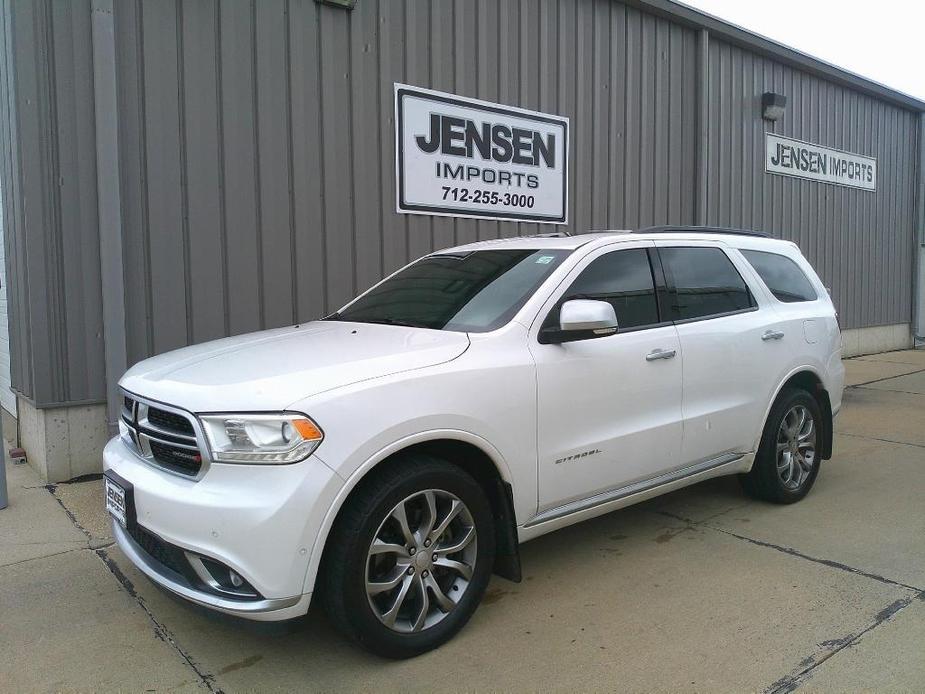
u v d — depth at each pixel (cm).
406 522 297
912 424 777
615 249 414
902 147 1473
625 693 283
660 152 985
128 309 563
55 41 519
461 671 299
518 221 826
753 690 284
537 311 362
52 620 343
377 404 289
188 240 588
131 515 302
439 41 738
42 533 450
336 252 674
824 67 1202
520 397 336
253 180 620
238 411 275
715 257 474
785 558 414
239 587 274
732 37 1047
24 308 562
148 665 305
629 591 372
